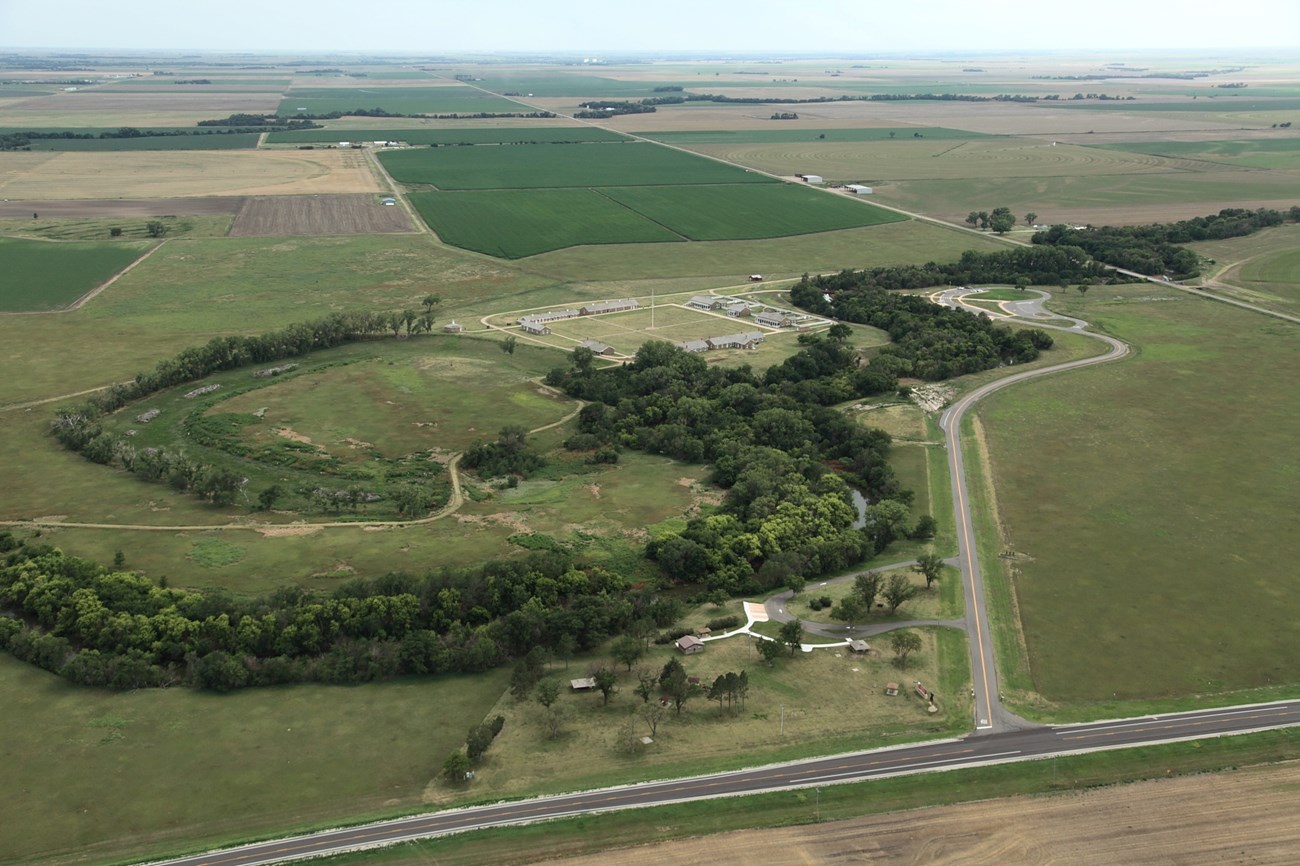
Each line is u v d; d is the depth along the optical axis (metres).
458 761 112.94
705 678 132.12
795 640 138.12
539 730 122.44
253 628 136.50
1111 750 116.31
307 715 125.50
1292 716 122.50
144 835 105.31
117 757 117.19
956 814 106.19
